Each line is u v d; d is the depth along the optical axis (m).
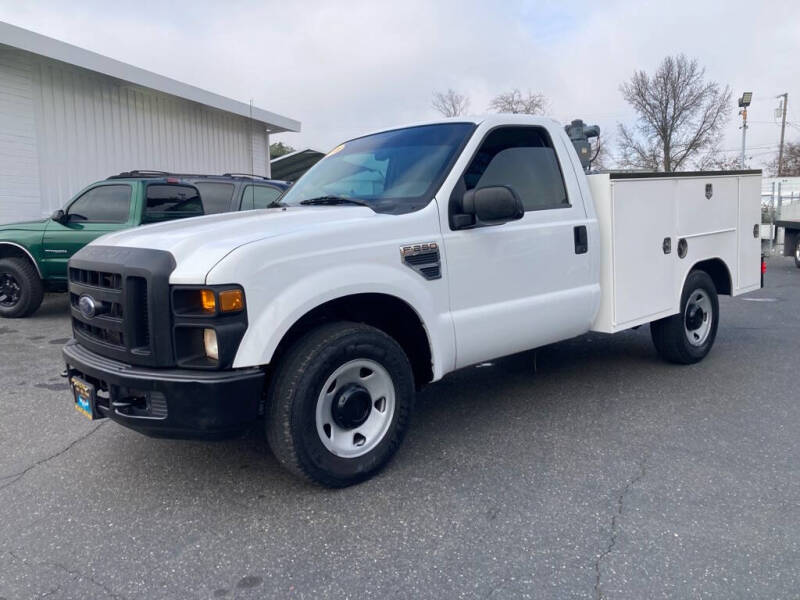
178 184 8.68
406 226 3.79
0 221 11.37
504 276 4.28
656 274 5.37
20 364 6.45
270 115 17.84
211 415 3.12
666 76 43.97
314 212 3.83
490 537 3.11
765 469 3.81
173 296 3.18
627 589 2.69
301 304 3.29
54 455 4.18
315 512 3.38
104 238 3.91
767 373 5.87
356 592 2.71
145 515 3.38
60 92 12.43
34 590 2.75
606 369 6.05
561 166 4.79
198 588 2.75
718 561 2.87
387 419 3.74
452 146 4.27
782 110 51.66
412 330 3.97
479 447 4.21
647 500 3.45
